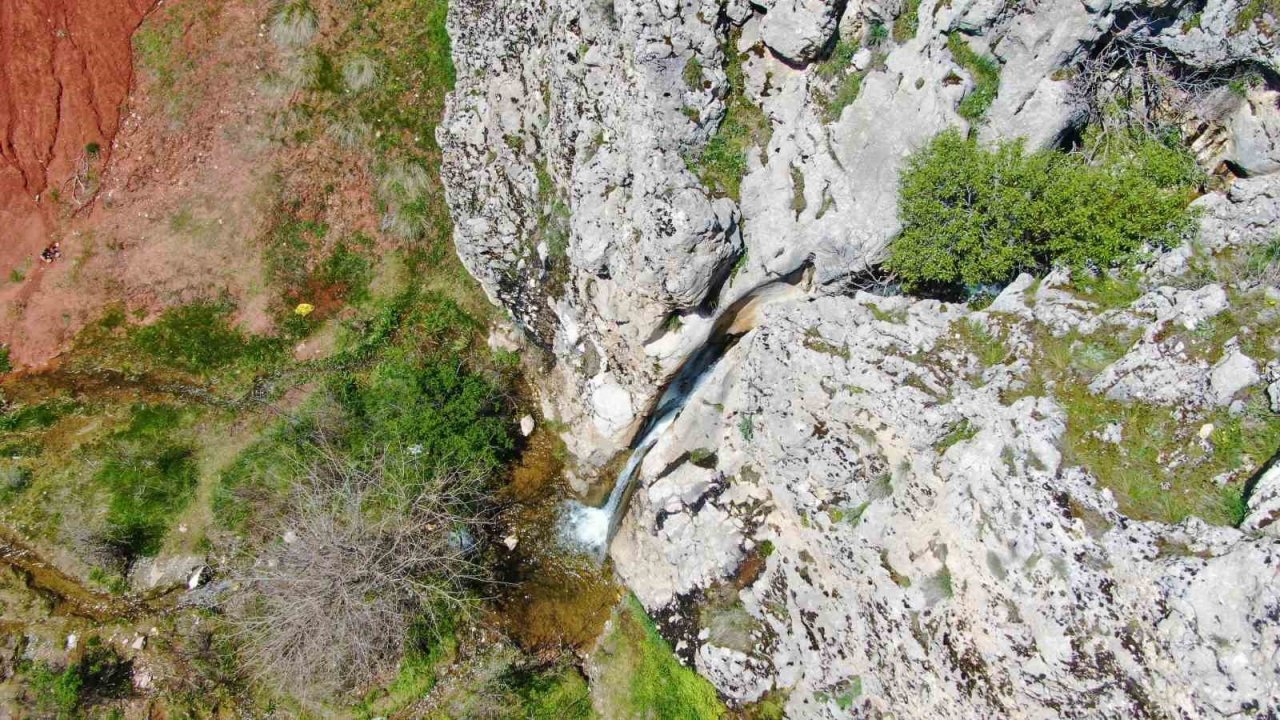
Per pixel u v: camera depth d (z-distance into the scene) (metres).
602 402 17.55
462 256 19.09
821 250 13.68
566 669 17.39
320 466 17.66
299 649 15.92
